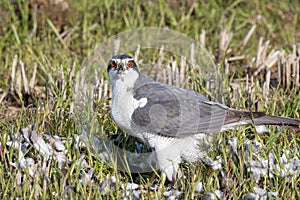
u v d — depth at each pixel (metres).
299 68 15.94
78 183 10.04
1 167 10.55
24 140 11.33
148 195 10.00
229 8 19.92
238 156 10.73
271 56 16.80
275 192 9.98
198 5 19.72
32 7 18.47
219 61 16.97
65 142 11.38
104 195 10.00
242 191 10.18
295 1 20.72
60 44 17.78
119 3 19.36
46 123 12.07
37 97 14.17
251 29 17.86
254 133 11.90
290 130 11.99
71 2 18.72
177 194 10.16
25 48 17.23
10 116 13.71
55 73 14.70
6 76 15.69
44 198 9.70
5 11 18.36
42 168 10.40
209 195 9.98
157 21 19.11
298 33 19.17
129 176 11.26
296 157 10.92
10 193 9.92
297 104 12.87
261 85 14.66
